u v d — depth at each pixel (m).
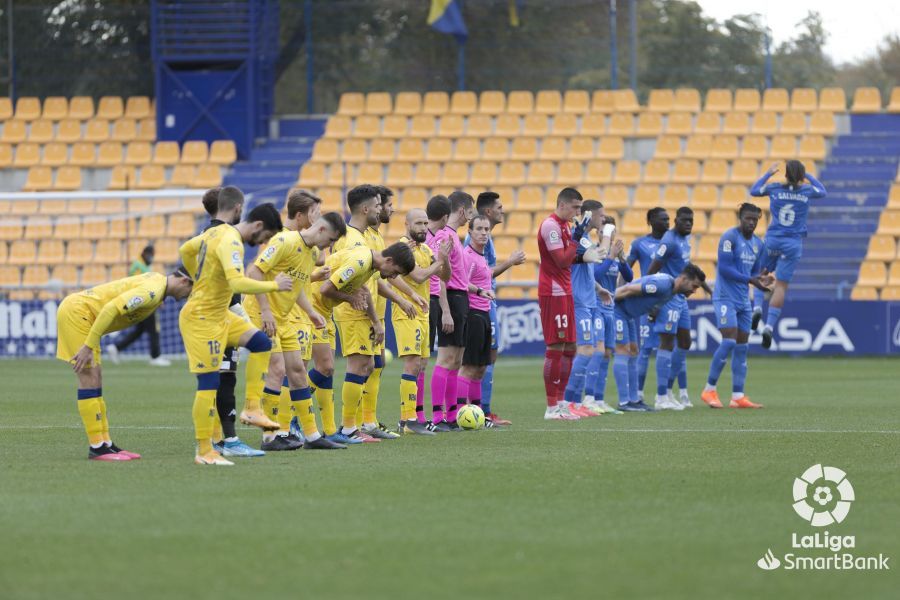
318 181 98.88
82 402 31.47
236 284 29.33
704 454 32.03
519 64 106.69
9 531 21.84
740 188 92.12
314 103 108.25
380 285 36.34
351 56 108.06
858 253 88.75
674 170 94.44
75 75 111.19
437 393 39.59
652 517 22.94
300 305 33.19
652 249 50.25
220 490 26.08
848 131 97.94
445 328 38.84
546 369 43.25
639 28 106.94
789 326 81.44
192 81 102.75
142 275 31.70
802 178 57.84
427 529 21.86
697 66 106.44
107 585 18.14
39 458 31.94
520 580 18.34
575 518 22.84
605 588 17.92
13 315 85.12
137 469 29.50
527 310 83.44
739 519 22.78
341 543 20.77
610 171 95.38
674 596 17.53
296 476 28.09
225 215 30.64
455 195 40.12
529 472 28.58
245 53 103.00
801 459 30.95
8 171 104.62
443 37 107.31
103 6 110.88
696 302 82.25
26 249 97.19
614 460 30.78
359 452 32.94
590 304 45.03
